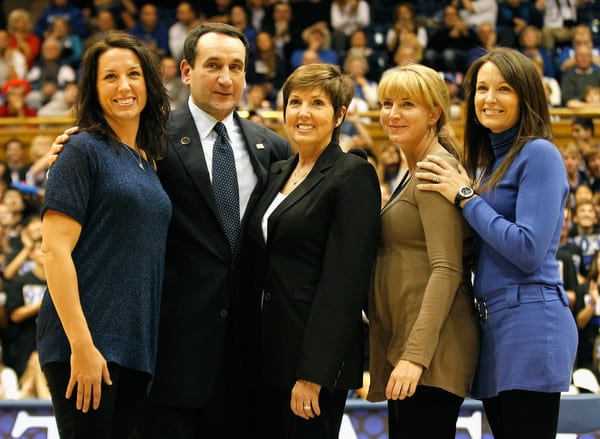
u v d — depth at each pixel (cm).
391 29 1109
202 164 366
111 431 325
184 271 361
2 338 641
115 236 318
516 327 325
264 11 1164
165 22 1190
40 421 419
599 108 921
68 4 1187
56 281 308
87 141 321
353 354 351
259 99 963
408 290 338
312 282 351
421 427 336
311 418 348
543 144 331
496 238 322
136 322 320
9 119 960
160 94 343
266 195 369
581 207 755
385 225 348
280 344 350
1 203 805
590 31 1123
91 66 331
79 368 306
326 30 1103
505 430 330
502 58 339
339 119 364
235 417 372
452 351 335
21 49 1120
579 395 423
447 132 358
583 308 644
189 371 356
